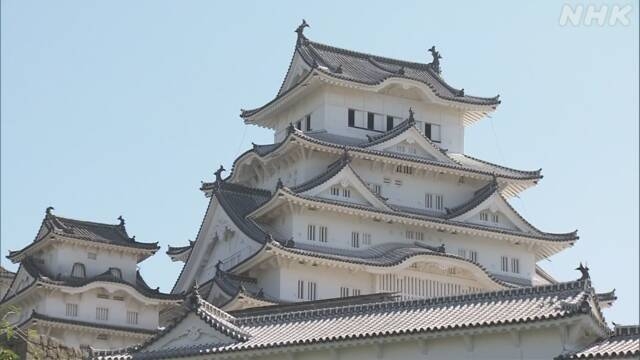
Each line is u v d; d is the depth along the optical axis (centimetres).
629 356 19162
